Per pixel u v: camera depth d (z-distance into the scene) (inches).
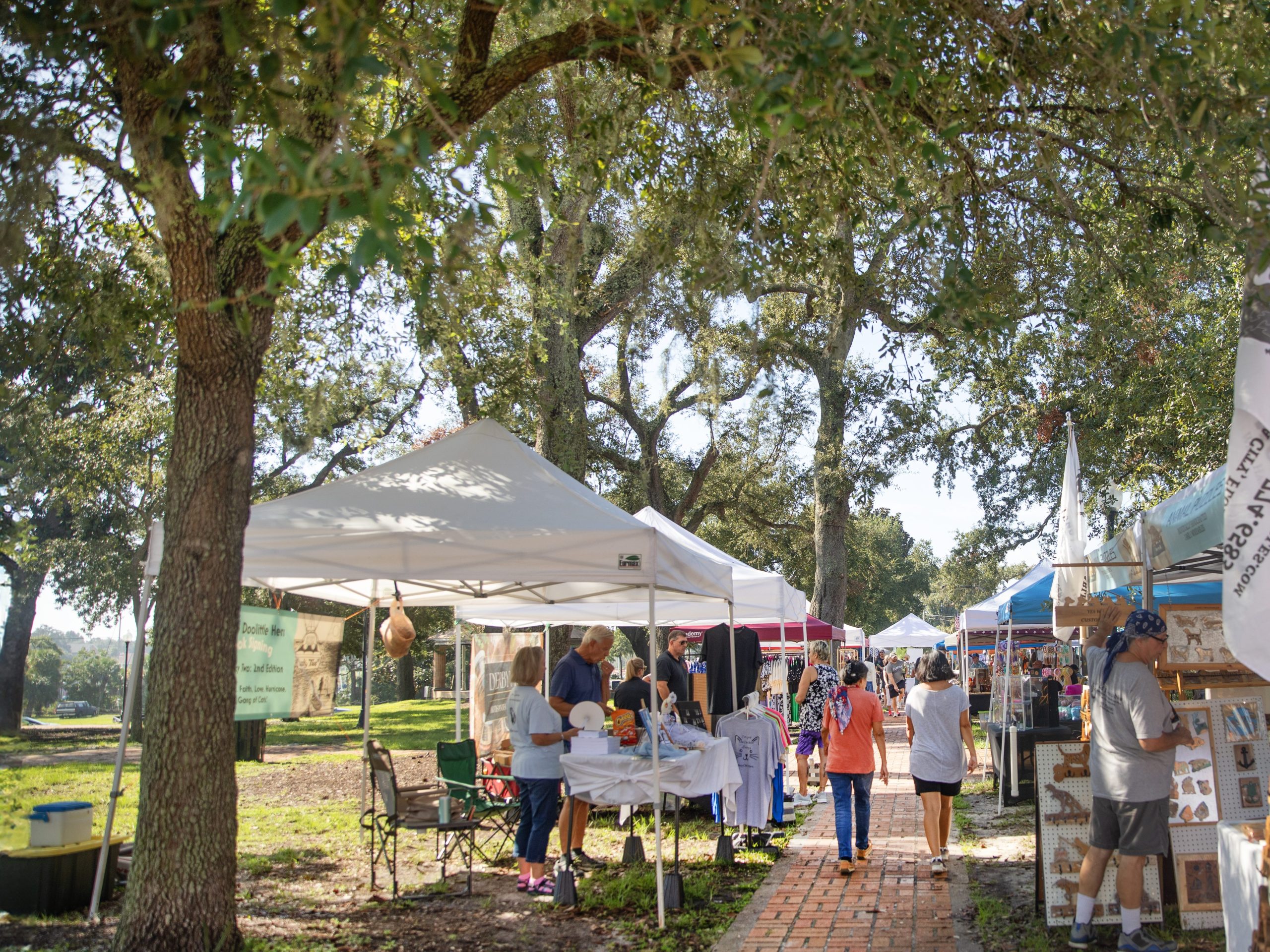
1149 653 215.6
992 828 398.6
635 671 379.9
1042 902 251.3
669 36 259.3
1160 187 277.3
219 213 190.9
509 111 330.0
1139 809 211.6
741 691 410.6
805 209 321.4
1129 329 352.5
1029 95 280.5
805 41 193.9
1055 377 759.1
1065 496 359.6
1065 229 320.2
